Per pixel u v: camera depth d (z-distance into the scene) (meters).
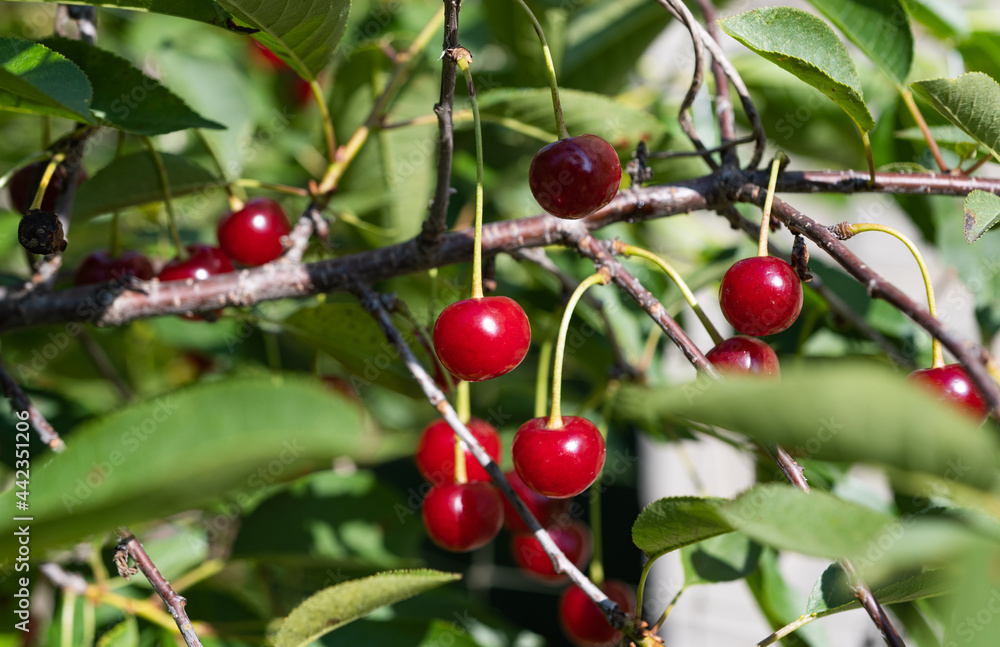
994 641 0.49
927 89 0.57
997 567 0.49
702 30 0.58
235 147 0.74
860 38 0.61
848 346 0.68
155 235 0.80
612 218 0.58
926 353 0.68
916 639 0.64
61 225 0.58
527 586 0.98
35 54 0.56
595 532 0.66
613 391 0.67
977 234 0.55
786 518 0.51
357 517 0.66
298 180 0.85
